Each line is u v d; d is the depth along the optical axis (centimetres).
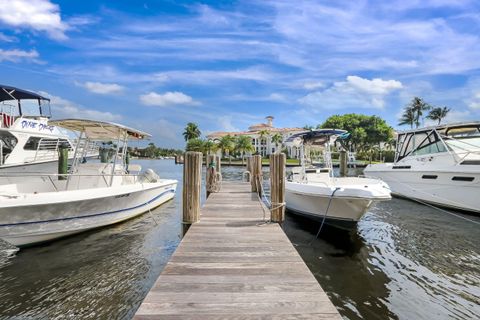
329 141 962
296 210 867
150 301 280
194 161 575
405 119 5066
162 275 338
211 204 778
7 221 569
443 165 1065
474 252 644
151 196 979
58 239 667
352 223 713
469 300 447
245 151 6034
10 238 586
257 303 281
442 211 1046
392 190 1291
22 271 531
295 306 277
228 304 278
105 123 788
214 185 1065
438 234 777
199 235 490
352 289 480
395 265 575
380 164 1395
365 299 450
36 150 1197
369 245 687
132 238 713
